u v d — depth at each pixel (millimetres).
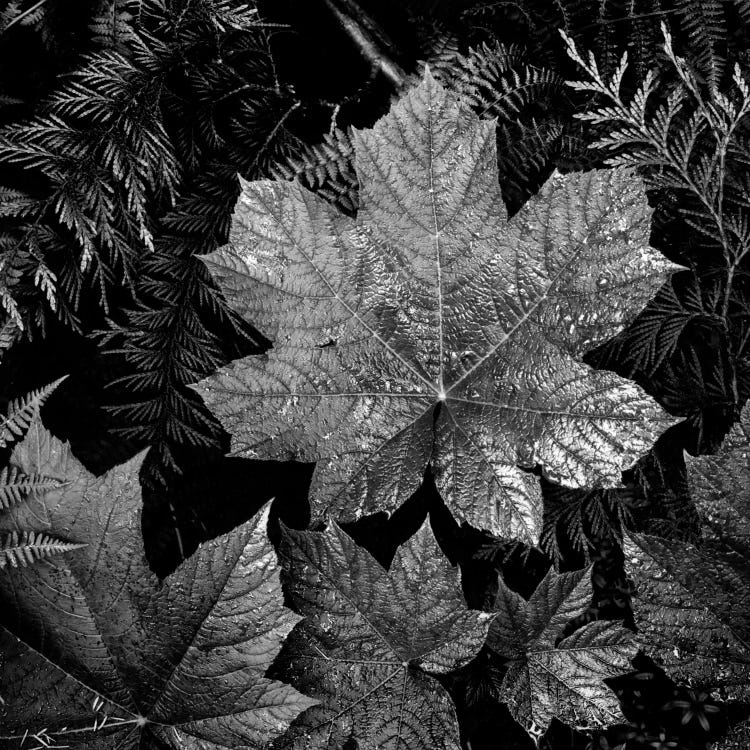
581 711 1045
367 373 1049
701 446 1116
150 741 1026
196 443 1088
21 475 1000
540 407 1038
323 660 1030
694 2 1111
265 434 1035
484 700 1093
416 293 1043
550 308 1034
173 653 1012
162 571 1124
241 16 1069
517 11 1137
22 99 1086
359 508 1043
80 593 1009
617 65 1138
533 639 1052
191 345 1095
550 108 1130
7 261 1030
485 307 1044
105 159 1053
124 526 1006
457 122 1021
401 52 1130
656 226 1113
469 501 1044
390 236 1034
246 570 1000
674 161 1087
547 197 1021
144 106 1062
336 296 1037
